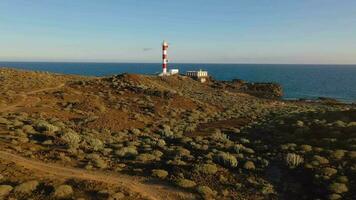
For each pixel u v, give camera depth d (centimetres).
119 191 2042
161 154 2984
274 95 13562
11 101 5031
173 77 13412
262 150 3269
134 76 9188
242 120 5528
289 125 4216
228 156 2770
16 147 2638
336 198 2067
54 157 2572
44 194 1897
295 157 2722
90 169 2412
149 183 2266
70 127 3941
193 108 6681
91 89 7312
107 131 4025
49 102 5394
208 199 2058
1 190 1844
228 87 14238
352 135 3241
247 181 2391
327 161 2648
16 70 8306
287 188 2309
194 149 3312
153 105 6150
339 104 10481
